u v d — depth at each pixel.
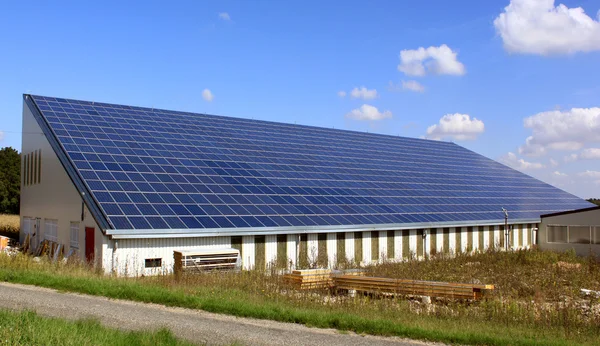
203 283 21.42
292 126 55.62
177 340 12.51
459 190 51.03
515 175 65.69
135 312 15.94
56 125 37.03
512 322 16.59
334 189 40.81
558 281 27.34
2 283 20.48
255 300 18.00
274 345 12.95
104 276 23.28
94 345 11.41
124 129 40.00
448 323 16.00
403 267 30.88
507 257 37.16
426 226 39.09
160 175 33.84
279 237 32.12
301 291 21.52
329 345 13.16
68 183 32.44
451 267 32.25
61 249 32.81
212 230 29.23
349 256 35.16
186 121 46.66
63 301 17.08
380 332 14.61
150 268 27.80
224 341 13.07
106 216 27.45
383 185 45.44
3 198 85.81
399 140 64.50
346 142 56.00
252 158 42.09
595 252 43.62
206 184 34.56
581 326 16.25
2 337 11.36
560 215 46.28
